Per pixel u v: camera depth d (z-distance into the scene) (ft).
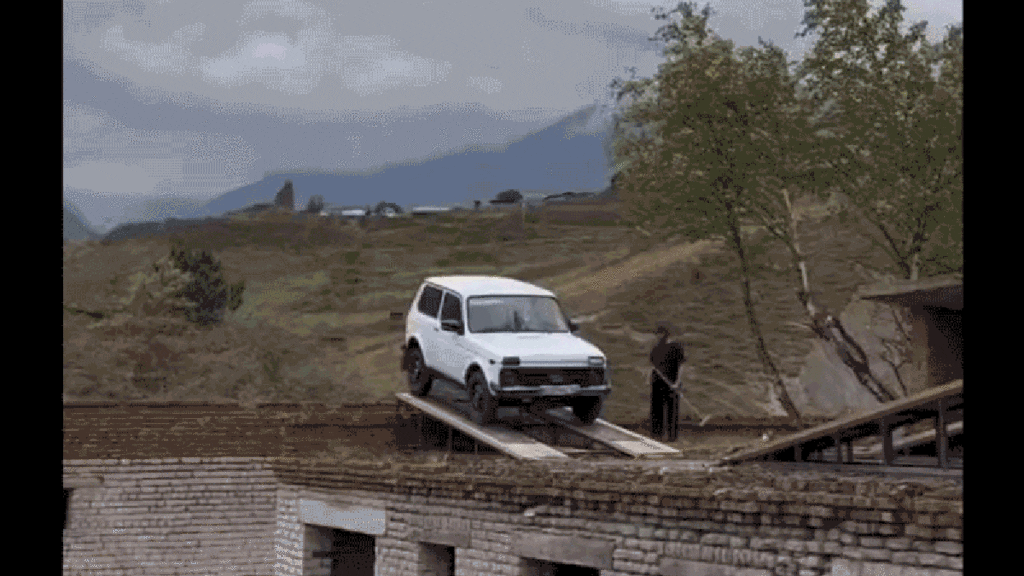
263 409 63.16
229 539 56.80
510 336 57.67
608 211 305.32
